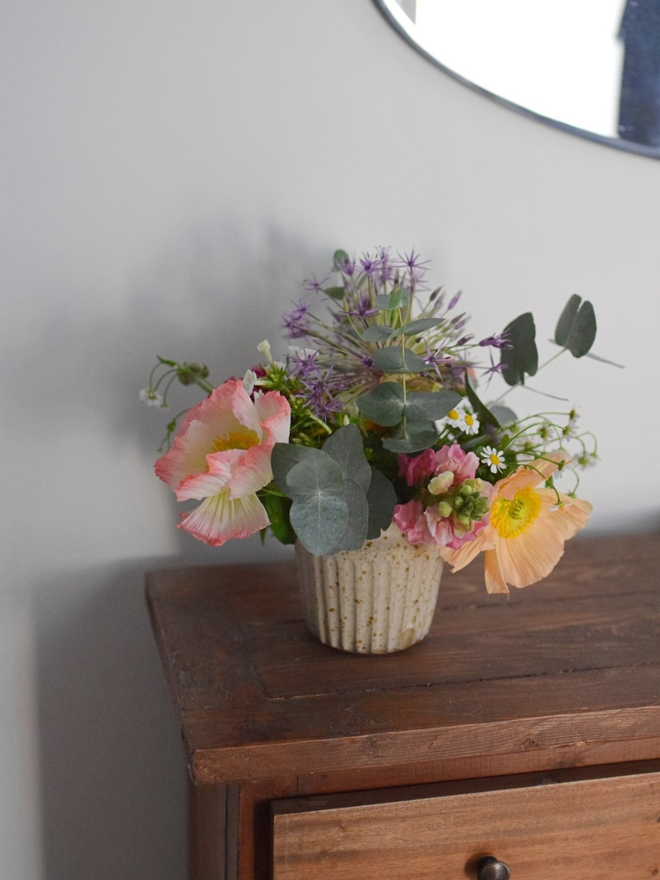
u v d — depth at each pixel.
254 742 0.63
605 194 1.09
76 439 1.00
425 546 0.74
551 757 0.73
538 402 1.12
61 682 1.06
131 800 1.11
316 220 1.01
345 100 0.99
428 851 0.69
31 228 0.95
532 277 1.09
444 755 0.66
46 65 0.92
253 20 0.95
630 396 1.15
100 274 0.97
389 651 0.79
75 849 1.11
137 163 0.96
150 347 1.00
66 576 1.03
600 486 1.17
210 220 0.99
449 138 1.03
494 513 0.71
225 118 0.97
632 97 1.05
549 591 0.95
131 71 0.94
